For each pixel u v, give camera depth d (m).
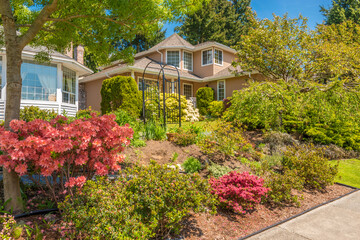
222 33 28.66
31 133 3.06
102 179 2.99
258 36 11.34
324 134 9.10
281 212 4.00
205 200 3.20
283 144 8.20
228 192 3.82
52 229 2.69
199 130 7.48
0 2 3.08
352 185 5.74
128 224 2.38
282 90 8.59
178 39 19.73
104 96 12.96
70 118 6.88
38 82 10.21
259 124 10.17
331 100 8.59
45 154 2.75
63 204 2.58
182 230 3.08
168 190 2.83
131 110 10.79
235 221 3.53
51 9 3.39
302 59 10.37
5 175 3.02
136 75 14.97
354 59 10.65
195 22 28.78
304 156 5.64
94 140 3.11
